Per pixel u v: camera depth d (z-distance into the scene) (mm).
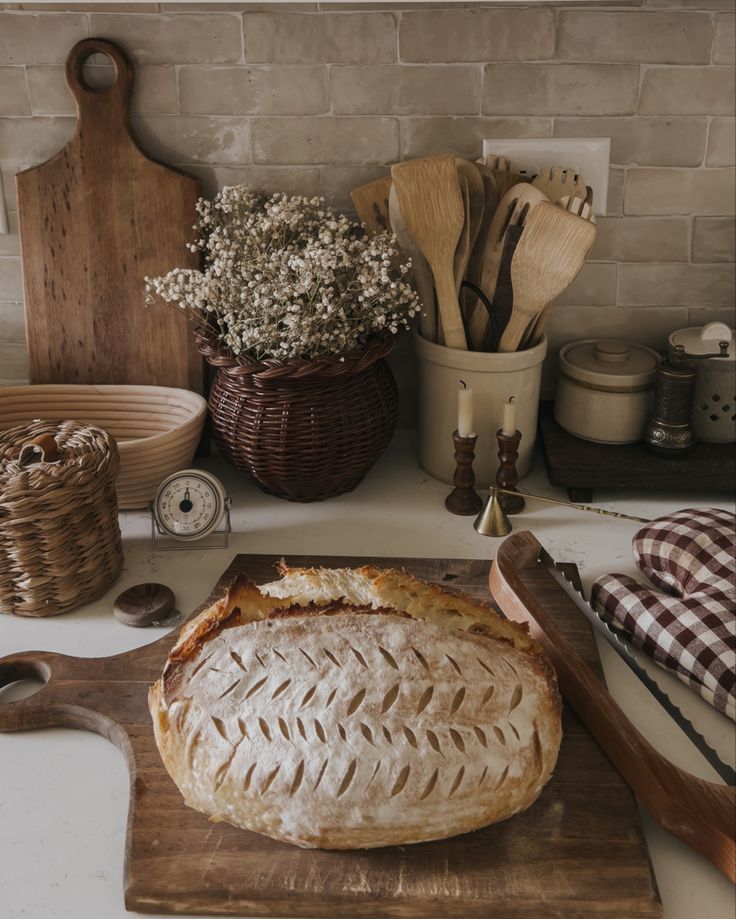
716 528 1148
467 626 896
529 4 1296
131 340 1429
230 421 1269
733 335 1385
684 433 1321
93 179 1375
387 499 1368
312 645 832
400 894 752
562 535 1280
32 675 1029
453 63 1332
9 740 950
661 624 1018
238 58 1339
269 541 1264
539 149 1358
